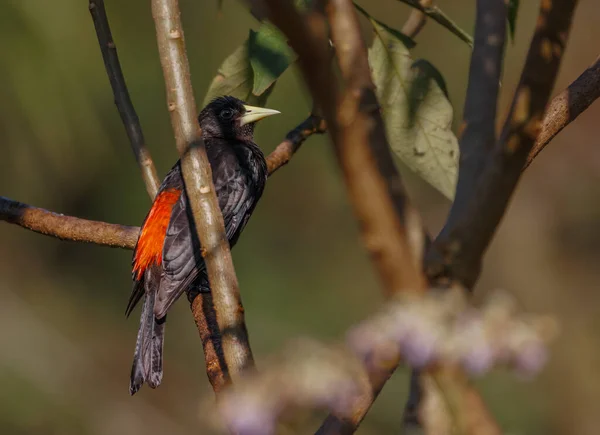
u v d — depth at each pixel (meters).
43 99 11.81
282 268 15.87
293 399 2.30
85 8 11.74
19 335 15.55
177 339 16.64
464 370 2.35
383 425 14.45
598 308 17.36
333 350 2.34
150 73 13.82
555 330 2.33
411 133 6.68
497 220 2.93
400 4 15.62
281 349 2.37
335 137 2.40
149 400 15.94
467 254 2.95
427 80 6.66
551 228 18.34
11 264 16.36
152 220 8.98
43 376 15.32
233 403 2.33
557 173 18.52
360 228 2.46
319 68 2.27
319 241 16.09
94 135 12.59
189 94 4.75
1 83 11.65
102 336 16.19
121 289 16.66
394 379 14.56
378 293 15.76
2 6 11.27
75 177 13.40
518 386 14.97
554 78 2.82
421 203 17.06
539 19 2.81
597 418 15.64
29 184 12.78
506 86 15.28
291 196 15.99
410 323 2.31
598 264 17.94
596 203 18.27
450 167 6.70
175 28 4.84
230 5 13.67
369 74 2.83
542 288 17.83
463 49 15.80
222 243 4.53
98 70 12.28
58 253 16.64
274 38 5.93
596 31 17.22
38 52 11.47
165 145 14.30
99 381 15.83
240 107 11.18
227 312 4.39
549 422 15.59
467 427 2.46
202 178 4.62
